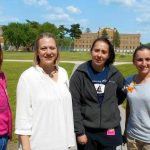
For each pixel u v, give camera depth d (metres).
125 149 2.79
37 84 1.71
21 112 1.69
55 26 54.56
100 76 2.06
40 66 1.77
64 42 57.09
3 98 1.89
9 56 27.27
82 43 62.31
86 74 2.05
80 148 2.08
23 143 1.68
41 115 1.70
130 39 62.94
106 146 2.06
